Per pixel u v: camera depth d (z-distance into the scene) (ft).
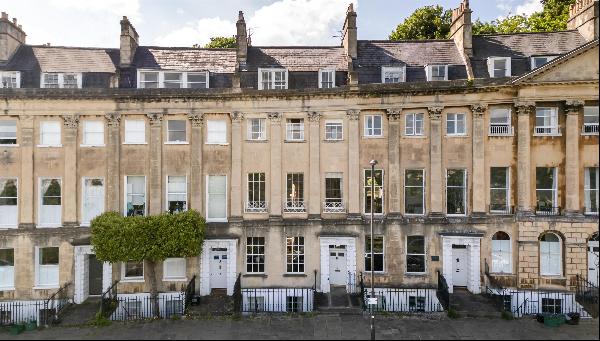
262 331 64.95
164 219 73.51
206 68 87.76
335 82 84.23
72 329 67.21
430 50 89.15
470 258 78.33
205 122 82.38
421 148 80.48
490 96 78.07
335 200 82.17
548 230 76.02
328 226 80.74
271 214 81.30
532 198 77.10
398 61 87.30
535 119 77.61
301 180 82.58
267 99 81.66
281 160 82.02
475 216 78.28
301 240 81.82
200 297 77.51
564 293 74.90
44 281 80.43
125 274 81.15
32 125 80.12
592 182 77.15
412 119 81.25
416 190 81.41
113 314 76.74
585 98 74.79
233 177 81.46
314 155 81.35
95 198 82.07
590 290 73.97
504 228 77.92
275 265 81.00
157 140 81.30
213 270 82.23
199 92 80.84
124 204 81.46
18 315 78.59
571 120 75.61
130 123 82.23
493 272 78.13
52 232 79.71
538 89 75.87
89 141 81.97
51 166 80.74
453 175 80.53
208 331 65.16
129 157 81.56
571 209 75.36
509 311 71.92
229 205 81.92
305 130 82.12
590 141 76.33
